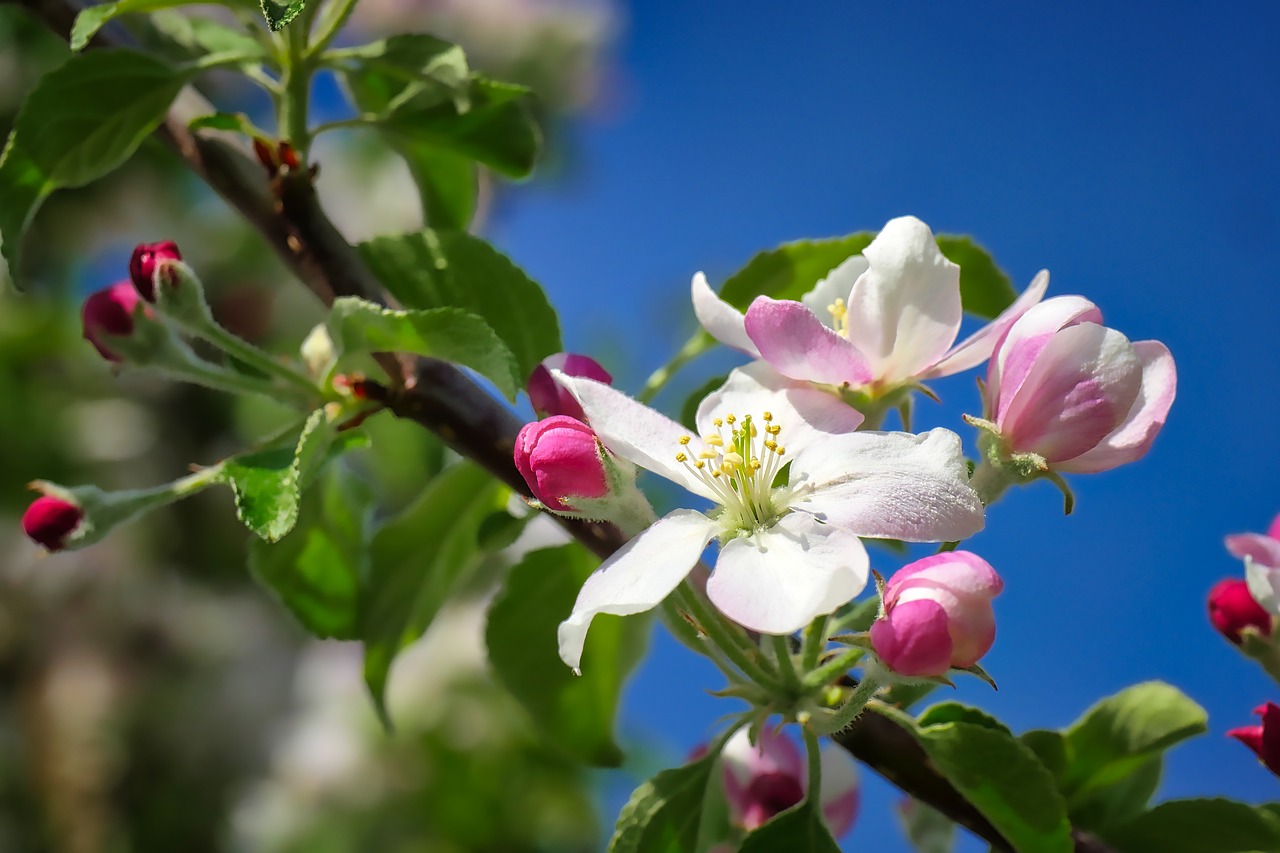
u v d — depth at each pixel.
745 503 0.29
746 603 0.28
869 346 0.31
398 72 0.34
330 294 0.33
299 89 0.34
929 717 0.31
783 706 0.30
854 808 0.34
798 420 0.30
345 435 0.32
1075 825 0.33
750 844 0.30
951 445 0.28
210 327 0.33
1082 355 0.29
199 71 0.34
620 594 0.28
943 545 0.30
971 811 0.31
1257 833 0.32
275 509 0.31
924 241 0.30
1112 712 0.33
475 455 0.32
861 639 0.28
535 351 0.35
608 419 0.29
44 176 0.34
